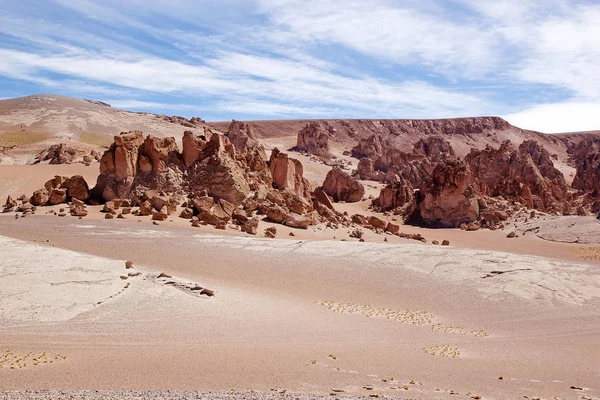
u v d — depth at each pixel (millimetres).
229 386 20484
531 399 21016
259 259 48594
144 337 27109
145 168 71938
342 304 37031
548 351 29109
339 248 53094
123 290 34156
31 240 49469
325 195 88812
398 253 51125
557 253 68312
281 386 20781
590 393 22344
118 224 59312
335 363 24562
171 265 44688
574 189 133500
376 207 105562
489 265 46750
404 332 31391
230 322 30500
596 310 37469
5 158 119125
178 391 18844
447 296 39906
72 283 33500
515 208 95125
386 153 159875
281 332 29438
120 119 192250
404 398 19422
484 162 116312
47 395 17609
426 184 93125
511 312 36812
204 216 63969
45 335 26484
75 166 98250
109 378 20859
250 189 74812
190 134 74062
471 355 27672
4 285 31719
